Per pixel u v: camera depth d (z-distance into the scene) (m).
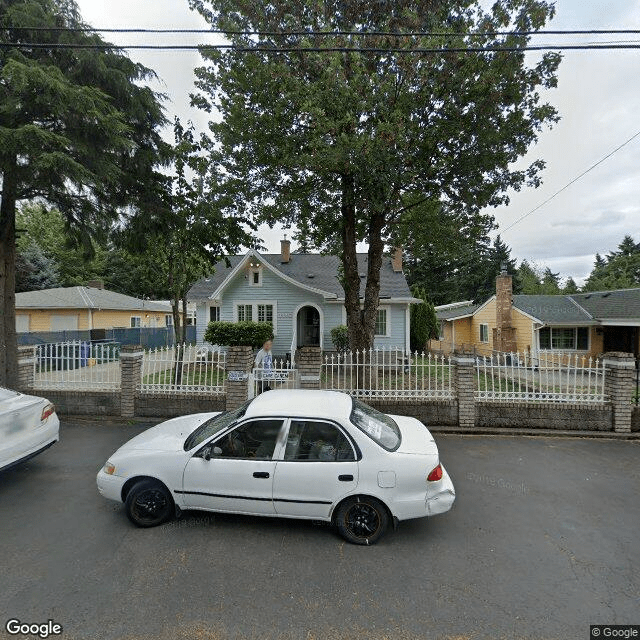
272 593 3.07
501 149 8.91
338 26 8.37
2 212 8.35
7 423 4.85
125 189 8.90
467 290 42.91
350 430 3.91
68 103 6.66
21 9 7.04
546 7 7.67
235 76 8.80
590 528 4.11
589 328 18.69
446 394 7.93
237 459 3.95
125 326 26.34
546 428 7.51
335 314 18.08
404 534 3.97
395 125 7.64
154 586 3.13
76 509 4.40
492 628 2.76
